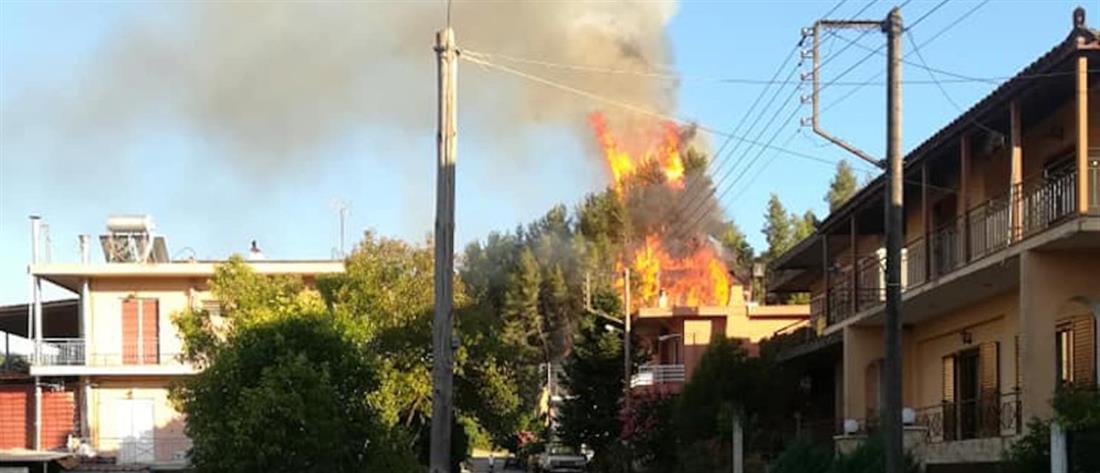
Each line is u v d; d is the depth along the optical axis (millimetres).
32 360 43094
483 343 29328
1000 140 20656
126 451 42688
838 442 24953
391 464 18109
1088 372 19891
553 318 71125
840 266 32812
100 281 44062
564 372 54781
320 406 16969
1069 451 15398
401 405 26375
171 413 43188
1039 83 18031
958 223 22312
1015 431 20516
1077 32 16734
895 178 16375
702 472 31297
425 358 27156
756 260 74500
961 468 21719
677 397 36781
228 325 27719
